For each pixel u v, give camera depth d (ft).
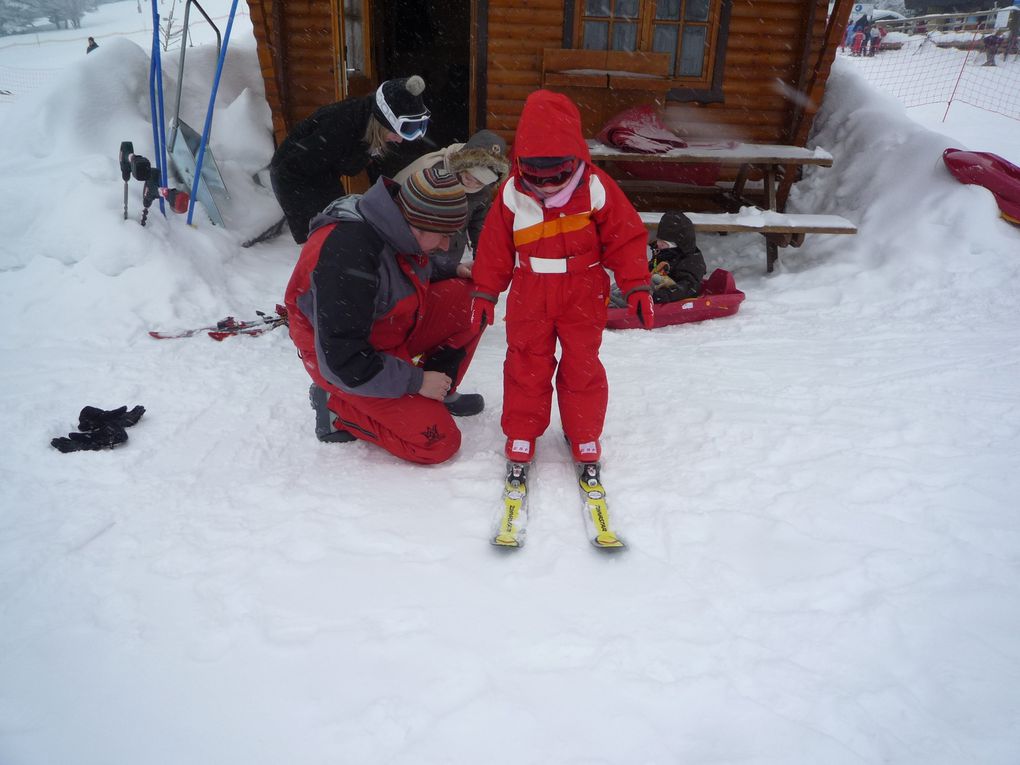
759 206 22.26
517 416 8.48
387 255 7.89
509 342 8.35
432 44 29.32
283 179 14.60
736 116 20.89
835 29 18.89
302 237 15.64
